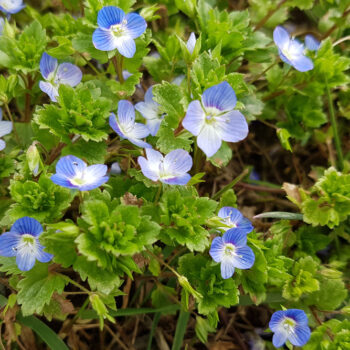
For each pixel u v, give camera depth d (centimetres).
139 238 7
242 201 11
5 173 9
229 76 8
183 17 12
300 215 9
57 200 8
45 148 9
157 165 8
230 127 8
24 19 12
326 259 10
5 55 9
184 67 10
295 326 8
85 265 7
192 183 8
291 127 11
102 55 9
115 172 10
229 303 8
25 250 7
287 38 10
